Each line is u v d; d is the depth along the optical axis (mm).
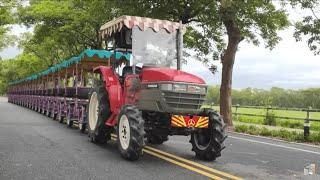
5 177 7586
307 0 17844
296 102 39188
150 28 10562
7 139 12758
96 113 12320
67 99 18141
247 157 10617
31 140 12594
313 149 13211
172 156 10125
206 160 9789
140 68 10414
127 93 10414
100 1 24453
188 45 24578
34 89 32812
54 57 47875
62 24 33625
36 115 25359
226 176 8047
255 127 19484
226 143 13703
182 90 9188
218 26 22984
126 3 21078
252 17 20672
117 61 11336
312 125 22250
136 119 9227
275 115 24422
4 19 32250
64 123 19188
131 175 7945
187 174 8133
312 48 17734
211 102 34562
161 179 7656
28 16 32719
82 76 17625
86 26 32375
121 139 9695
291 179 8047
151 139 11906
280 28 22766
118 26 10734
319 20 17406
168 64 10594
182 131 9539
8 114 25859
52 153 10250
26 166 8594
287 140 16109
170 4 20828
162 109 9211
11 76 86062
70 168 8484
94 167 8633
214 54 24828
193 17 22578
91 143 12125
